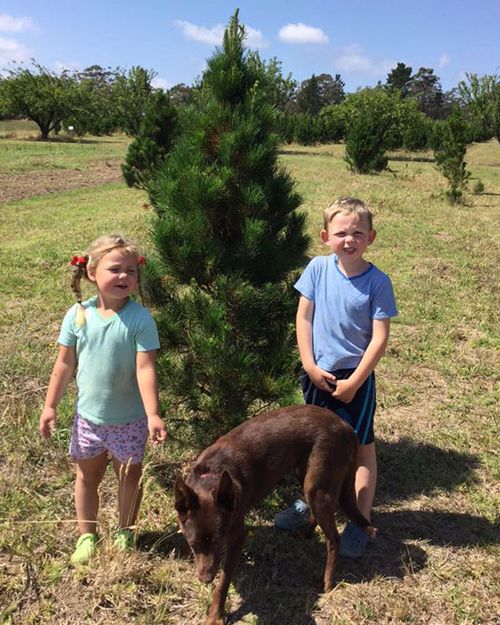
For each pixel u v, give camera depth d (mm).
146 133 16500
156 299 4008
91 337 3156
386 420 5133
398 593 3188
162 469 4238
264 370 3928
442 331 7336
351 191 19422
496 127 39094
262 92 4078
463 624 2979
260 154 3840
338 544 3211
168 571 3240
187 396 3969
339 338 3412
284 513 3678
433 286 9219
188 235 3861
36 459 4312
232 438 3080
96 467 3350
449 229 14383
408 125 45031
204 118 3967
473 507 3973
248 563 3404
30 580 3150
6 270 9148
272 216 4066
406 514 3877
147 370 3160
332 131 53094
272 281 4043
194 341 3775
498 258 11391
